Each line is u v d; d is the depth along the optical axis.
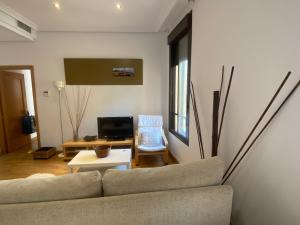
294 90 1.02
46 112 4.04
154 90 4.14
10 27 3.00
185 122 3.15
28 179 1.07
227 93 1.58
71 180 1.06
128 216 1.01
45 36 3.84
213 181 1.12
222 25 1.72
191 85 2.51
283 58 1.08
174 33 3.16
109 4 2.76
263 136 1.25
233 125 1.59
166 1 2.68
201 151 2.13
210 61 1.97
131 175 1.10
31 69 3.90
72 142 3.67
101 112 4.11
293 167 1.04
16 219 0.94
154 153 3.36
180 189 1.08
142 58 4.04
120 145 3.73
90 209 0.98
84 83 3.99
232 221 1.65
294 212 1.04
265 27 1.21
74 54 3.93
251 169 1.38
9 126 4.21
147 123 3.79
